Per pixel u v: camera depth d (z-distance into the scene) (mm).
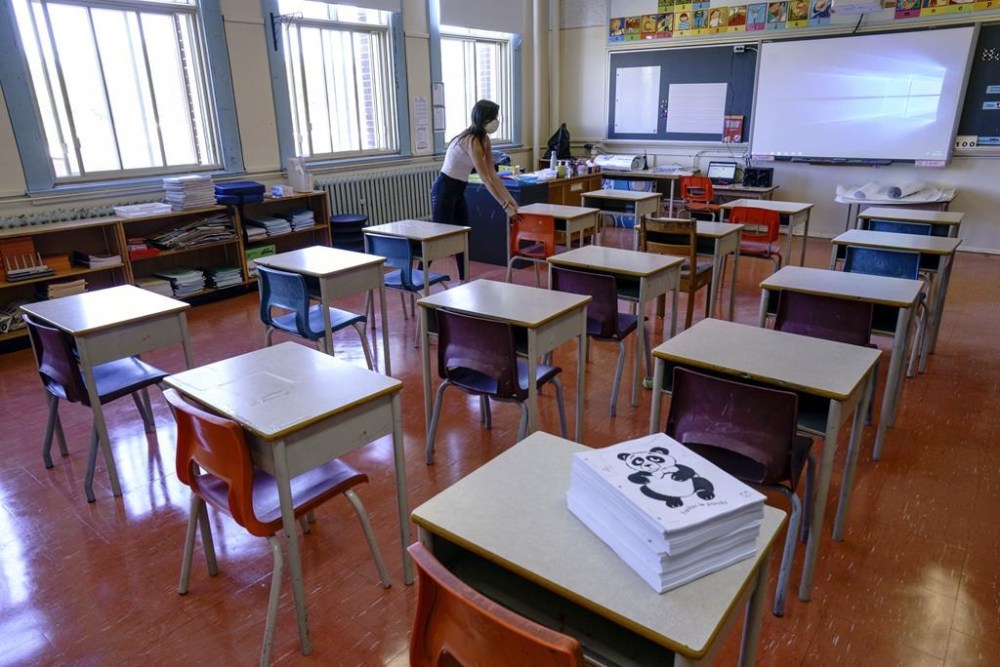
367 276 3348
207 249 5344
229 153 5387
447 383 2564
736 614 1041
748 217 4852
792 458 1712
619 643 1149
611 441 2900
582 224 4789
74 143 4570
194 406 1653
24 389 3504
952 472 2613
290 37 5773
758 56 7105
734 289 4438
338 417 1706
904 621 1856
